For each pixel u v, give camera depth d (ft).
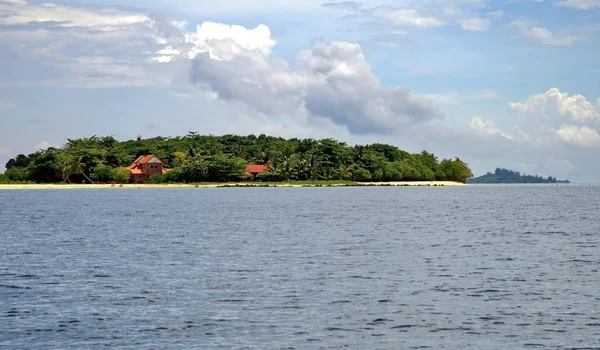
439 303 108.78
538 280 130.41
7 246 193.67
